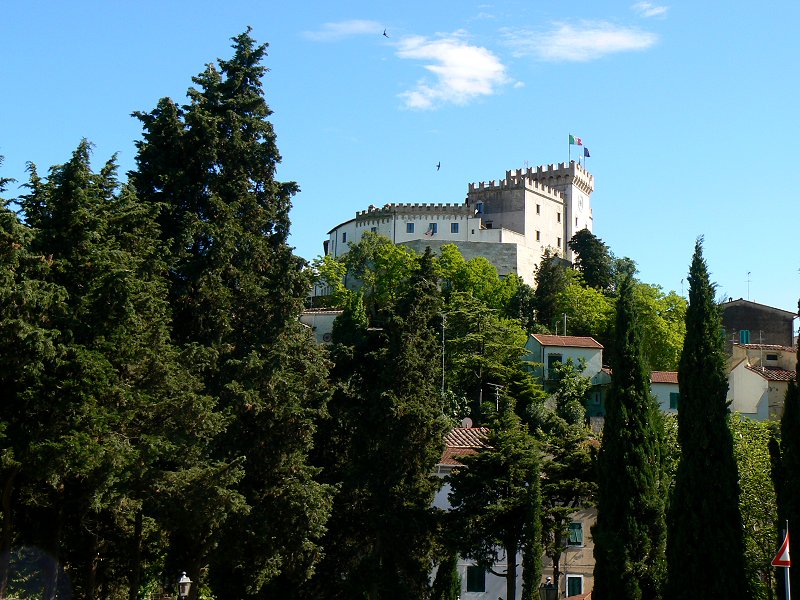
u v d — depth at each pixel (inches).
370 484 2128.4
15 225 1507.1
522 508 2017.7
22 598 1689.2
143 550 1913.1
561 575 2381.9
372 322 2465.6
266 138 2192.4
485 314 4547.2
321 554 1932.8
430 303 2257.6
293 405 1909.4
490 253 6619.1
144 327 1685.5
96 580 1923.0
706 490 1590.8
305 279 2065.7
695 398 1628.9
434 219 6683.1
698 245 1692.9
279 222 2188.7
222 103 2171.5
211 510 1673.2
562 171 7598.4
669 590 1592.0
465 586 2377.0
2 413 1483.8
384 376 2172.7
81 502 1601.9
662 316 5570.9
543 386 4205.2
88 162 1658.5
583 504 2114.9
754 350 3853.3
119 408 1584.6
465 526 2032.5
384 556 2121.1
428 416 2133.4
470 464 2084.2
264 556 1857.8
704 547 1568.7
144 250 1784.0
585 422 3791.8
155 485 1646.2
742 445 2075.5
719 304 1685.5
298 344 2022.6
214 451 1875.0
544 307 5693.9
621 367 1793.8
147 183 2076.8
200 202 2074.3
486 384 3961.6
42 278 1572.3
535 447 2069.4
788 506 1435.8
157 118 2119.8
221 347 1932.8
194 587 1840.6
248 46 2263.8
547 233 7229.3
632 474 1731.1
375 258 6146.7
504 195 7066.9
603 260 6791.3
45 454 1424.7
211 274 1957.4
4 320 1451.8
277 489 1871.3
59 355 1485.0
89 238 1630.2
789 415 1462.8
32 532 1665.8
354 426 2183.8
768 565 1802.4
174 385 1688.0
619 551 1697.8
